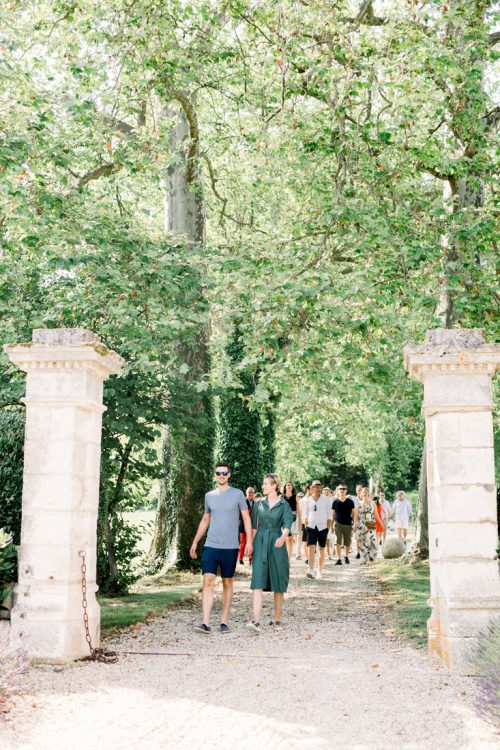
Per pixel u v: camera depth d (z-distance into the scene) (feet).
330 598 39.70
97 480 25.35
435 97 37.45
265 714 16.43
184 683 19.24
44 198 35.27
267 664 21.72
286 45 38.52
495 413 59.57
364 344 41.88
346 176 40.11
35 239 35.47
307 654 23.70
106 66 39.60
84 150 41.04
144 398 40.96
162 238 41.09
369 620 32.09
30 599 22.65
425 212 41.52
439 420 22.90
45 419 23.77
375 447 112.57
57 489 23.34
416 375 24.03
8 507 26.27
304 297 35.53
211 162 62.80
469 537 22.04
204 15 42.50
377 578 49.01
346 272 48.29
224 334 40.63
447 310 45.32
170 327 36.99
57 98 38.75
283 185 45.98
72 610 22.82
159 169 43.45
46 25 43.80
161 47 41.75
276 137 41.29
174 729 15.35
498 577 21.75
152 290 35.86
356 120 44.09
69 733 15.07
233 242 47.24
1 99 34.83
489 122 47.55
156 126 45.57
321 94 40.78
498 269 41.22
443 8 36.86
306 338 37.73
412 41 38.37
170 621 31.96
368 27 41.78
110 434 40.09
